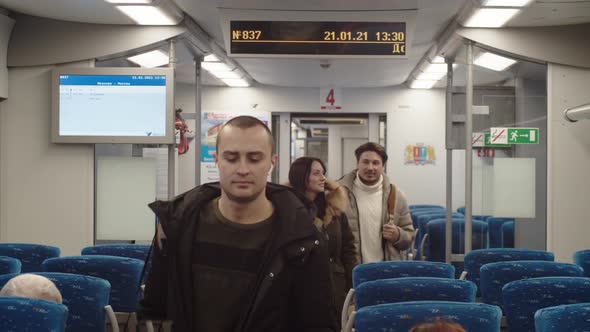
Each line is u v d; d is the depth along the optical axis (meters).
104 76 7.90
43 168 8.06
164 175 7.99
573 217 8.23
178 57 9.36
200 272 2.20
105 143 7.92
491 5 7.18
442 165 13.86
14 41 8.02
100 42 8.07
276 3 7.57
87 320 4.14
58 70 7.94
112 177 8.04
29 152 8.07
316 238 2.21
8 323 3.04
